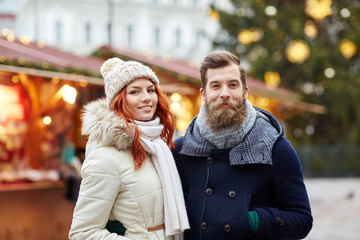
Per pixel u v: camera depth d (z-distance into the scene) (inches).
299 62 783.7
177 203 98.1
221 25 857.5
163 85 297.9
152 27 1487.5
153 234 97.4
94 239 93.8
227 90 98.1
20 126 306.8
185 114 374.9
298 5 835.4
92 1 1400.1
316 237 309.3
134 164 97.3
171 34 1509.6
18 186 264.2
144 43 1472.7
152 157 101.1
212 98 99.1
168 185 98.3
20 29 1397.6
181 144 108.3
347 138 854.5
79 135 311.3
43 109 312.0
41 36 1350.9
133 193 96.6
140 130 98.7
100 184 95.0
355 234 318.3
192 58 1518.2
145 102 100.0
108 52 329.1
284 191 98.0
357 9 813.2
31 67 221.3
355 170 865.5
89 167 95.9
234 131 98.1
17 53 232.1
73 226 95.4
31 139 311.4
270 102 489.7
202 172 102.3
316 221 374.3
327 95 796.0
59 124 316.5
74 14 1385.3
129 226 97.0
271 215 94.7
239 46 846.5
